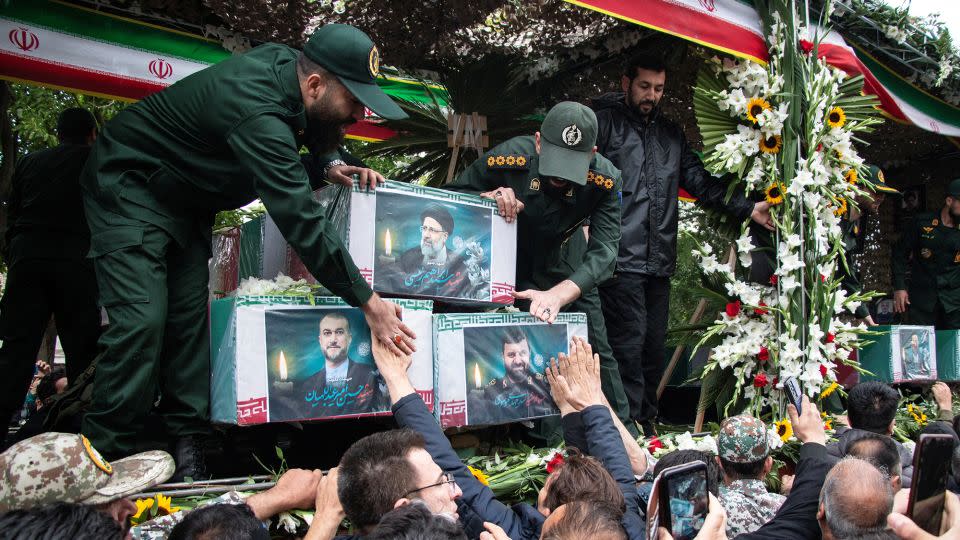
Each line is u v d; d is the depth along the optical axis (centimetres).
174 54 522
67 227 399
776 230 464
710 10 432
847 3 512
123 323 281
